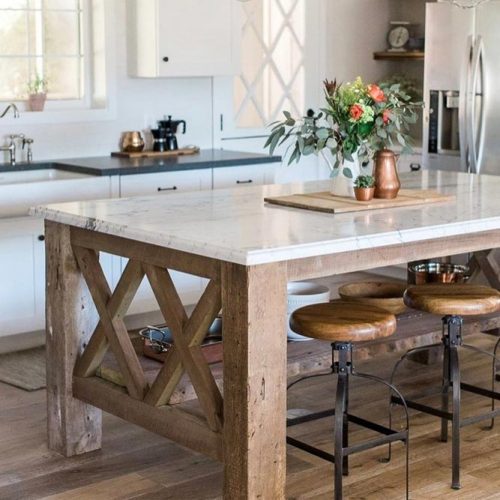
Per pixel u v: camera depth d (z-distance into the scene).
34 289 5.74
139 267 3.85
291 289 4.69
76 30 6.74
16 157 6.38
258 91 7.57
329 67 7.98
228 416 3.48
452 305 3.98
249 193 4.66
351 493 3.92
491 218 3.93
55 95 6.72
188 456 4.31
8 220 5.59
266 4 7.52
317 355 4.12
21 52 6.54
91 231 4.06
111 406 4.09
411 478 4.06
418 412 4.83
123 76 6.77
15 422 4.71
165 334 4.28
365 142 4.20
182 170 6.29
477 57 6.66
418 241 3.84
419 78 8.35
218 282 3.47
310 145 4.23
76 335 4.25
